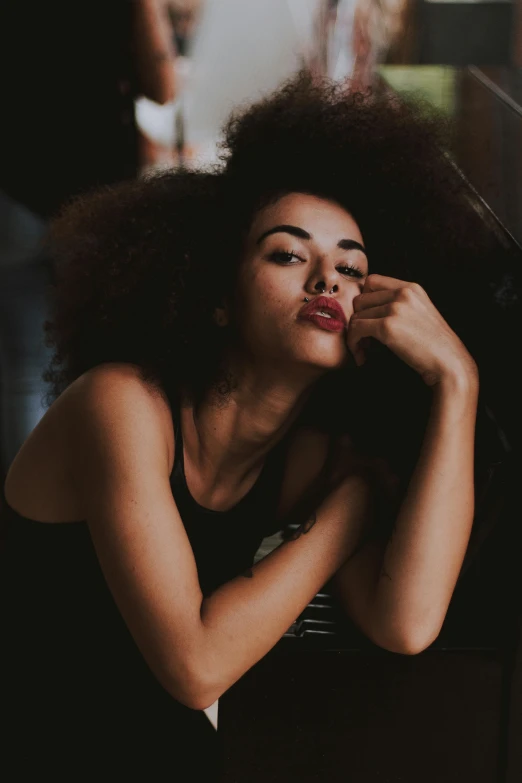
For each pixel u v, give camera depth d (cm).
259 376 94
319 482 105
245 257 92
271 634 85
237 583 86
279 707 94
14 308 247
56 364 111
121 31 254
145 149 279
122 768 104
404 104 106
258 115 101
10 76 242
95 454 87
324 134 99
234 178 99
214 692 83
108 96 255
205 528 99
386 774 95
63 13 241
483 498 95
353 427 105
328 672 93
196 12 295
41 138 249
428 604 88
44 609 103
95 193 111
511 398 96
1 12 238
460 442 90
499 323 100
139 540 83
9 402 214
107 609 101
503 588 95
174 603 82
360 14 321
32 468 97
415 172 101
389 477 100
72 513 99
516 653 94
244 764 95
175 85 288
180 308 96
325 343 89
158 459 88
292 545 90
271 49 324
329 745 95
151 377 92
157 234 99
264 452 101
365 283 92
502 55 329
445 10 324
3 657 104
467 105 147
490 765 96
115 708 103
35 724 103
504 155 127
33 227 256
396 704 94
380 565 93
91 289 103
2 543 104
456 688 94
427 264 105
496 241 104
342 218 93
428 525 88
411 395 104
